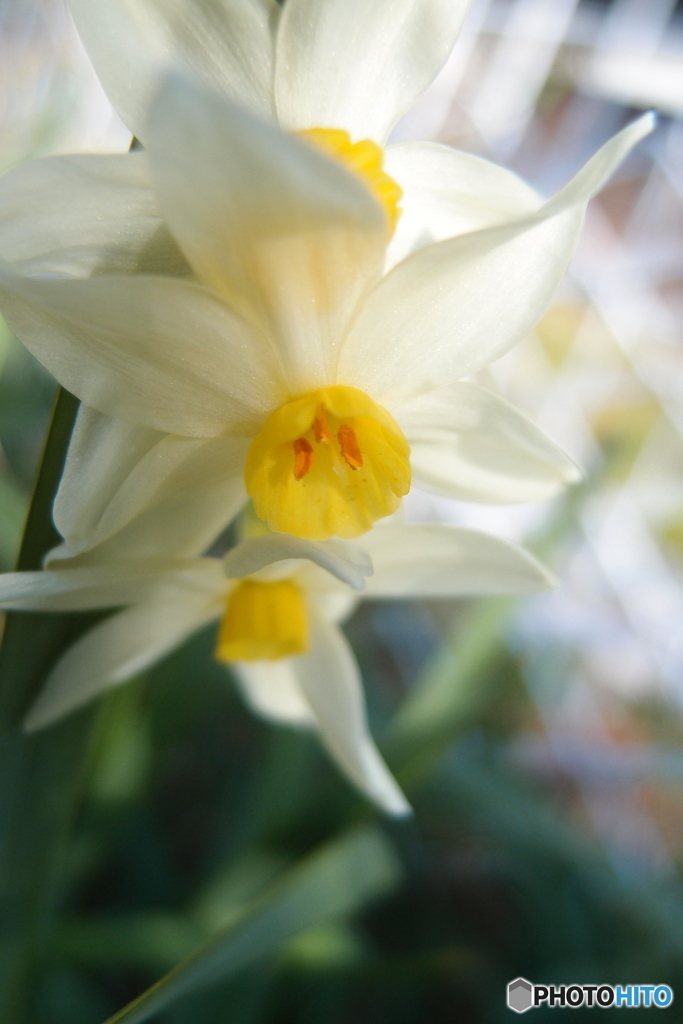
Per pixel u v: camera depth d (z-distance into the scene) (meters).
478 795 0.21
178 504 0.13
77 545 0.13
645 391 0.35
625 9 0.32
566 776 0.30
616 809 0.29
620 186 0.36
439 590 0.15
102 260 0.13
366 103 0.13
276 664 0.16
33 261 0.12
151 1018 0.18
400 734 0.18
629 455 0.22
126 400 0.13
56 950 0.18
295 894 0.16
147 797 0.25
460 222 0.14
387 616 0.34
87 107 0.32
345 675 0.16
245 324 0.12
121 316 0.12
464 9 0.13
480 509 0.35
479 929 0.25
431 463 0.14
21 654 0.14
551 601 0.31
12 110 0.31
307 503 0.13
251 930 0.15
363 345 0.13
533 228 0.12
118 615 0.14
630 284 0.35
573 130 0.35
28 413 0.24
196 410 0.13
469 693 0.19
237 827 0.22
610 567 0.32
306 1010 0.20
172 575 0.14
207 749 0.28
